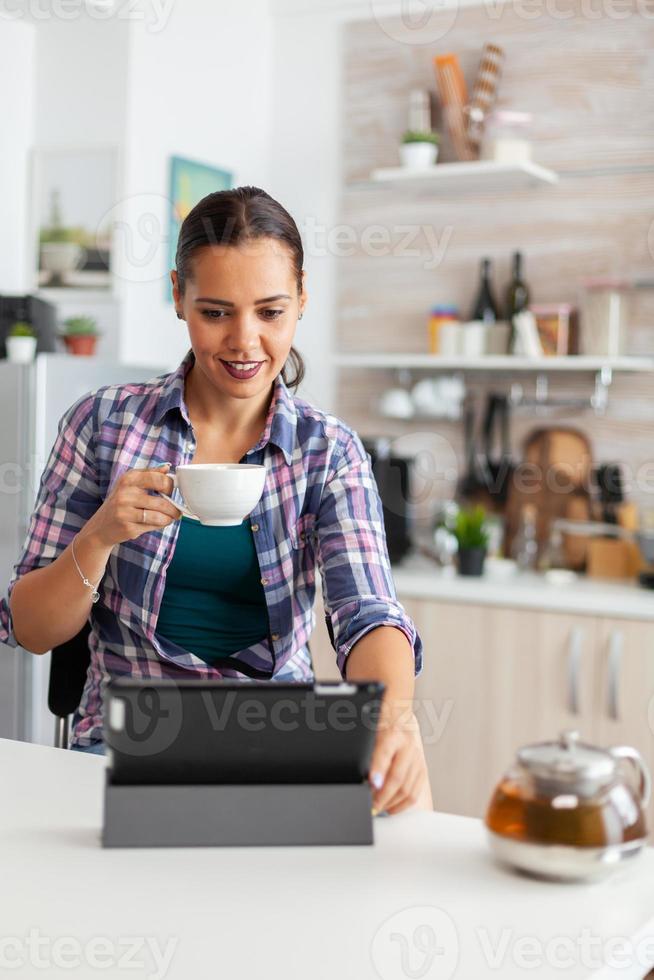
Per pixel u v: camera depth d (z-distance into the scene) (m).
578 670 3.03
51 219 3.52
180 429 1.66
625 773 1.09
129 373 3.25
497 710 3.14
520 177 3.47
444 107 3.57
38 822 1.16
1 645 2.89
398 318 3.82
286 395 1.68
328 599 1.58
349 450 1.68
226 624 1.63
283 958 0.88
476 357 3.52
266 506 1.63
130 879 1.02
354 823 1.12
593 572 3.37
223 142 3.78
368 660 1.42
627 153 3.46
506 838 1.04
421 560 3.60
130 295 3.45
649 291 3.45
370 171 3.83
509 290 3.58
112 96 3.41
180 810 1.10
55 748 1.44
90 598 1.47
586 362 3.35
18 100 3.50
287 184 3.96
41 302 3.17
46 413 2.90
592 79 3.49
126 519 1.38
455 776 3.20
